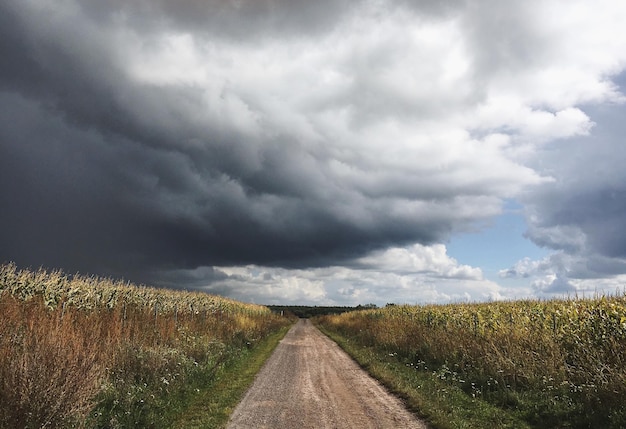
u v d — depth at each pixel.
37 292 13.90
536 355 11.53
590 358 9.55
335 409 9.36
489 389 11.02
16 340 7.89
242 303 54.88
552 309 15.70
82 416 6.51
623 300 12.12
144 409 8.18
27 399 5.76
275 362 16.92
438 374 13.20
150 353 10.92
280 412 9.00
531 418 8.56
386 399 10.44
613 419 7.58
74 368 6.45
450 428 7.77
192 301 30.31
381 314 34.25
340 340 28.19
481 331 15.93
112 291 18.78
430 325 21.22
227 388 11.24
